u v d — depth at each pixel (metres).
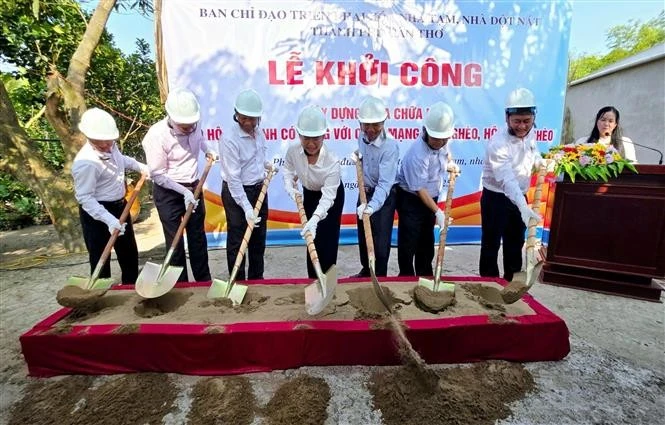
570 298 3.09
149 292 2.27
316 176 2.61
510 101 2.50
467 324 2.03
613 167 3.00
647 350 2.34
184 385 1.99
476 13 4.10
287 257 4.18
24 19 4.82
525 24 4.16
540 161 2.68
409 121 4.27
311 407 1.83
